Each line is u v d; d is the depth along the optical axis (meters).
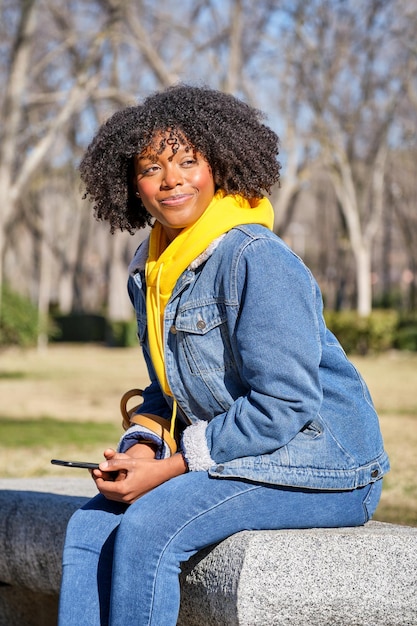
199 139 2.62
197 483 2.45
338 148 29.67
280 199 30.31
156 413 2.88
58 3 27.14
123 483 2.49
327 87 28.11
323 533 2.44
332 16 27.73
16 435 9.87
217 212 2.59
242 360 2.48
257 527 2.48
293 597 2.35
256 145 2.67
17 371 22.58
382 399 14.48
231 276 2.49
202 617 2.46
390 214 48.84
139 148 2.64
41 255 39.50
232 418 2.47
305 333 2.44
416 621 2.45
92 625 2.47
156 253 2.76
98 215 2.96
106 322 41.53
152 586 2.36
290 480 2.47
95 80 22.50
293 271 2.47
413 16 27.36
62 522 3.12
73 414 12.69
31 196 37.47
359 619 2.41
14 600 3.57
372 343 28.75
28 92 28.47
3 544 3.35
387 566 2.42
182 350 2.60
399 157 39.72
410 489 6.36
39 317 18.84
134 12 24.92
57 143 32.47
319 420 2.54
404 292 64.62
